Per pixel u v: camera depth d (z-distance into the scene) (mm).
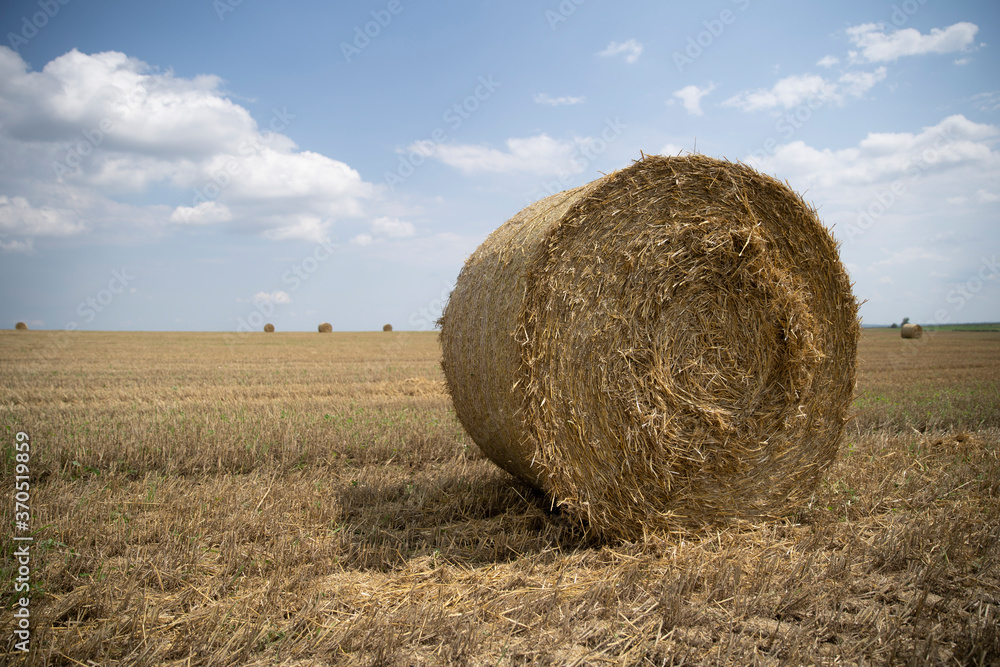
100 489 5828
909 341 35469
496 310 4922
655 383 4887
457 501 5668
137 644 3207
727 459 5160
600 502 4809
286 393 12594
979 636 3141
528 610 3572
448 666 3037
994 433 8383
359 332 52500
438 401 11438
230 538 4586
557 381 4652
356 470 7004
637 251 4844
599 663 3084
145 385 13625
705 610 3598
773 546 4715
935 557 4281
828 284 5543
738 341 5199
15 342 29562
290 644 3207
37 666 2945
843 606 3654
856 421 9109
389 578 4145
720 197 5109
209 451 7094
